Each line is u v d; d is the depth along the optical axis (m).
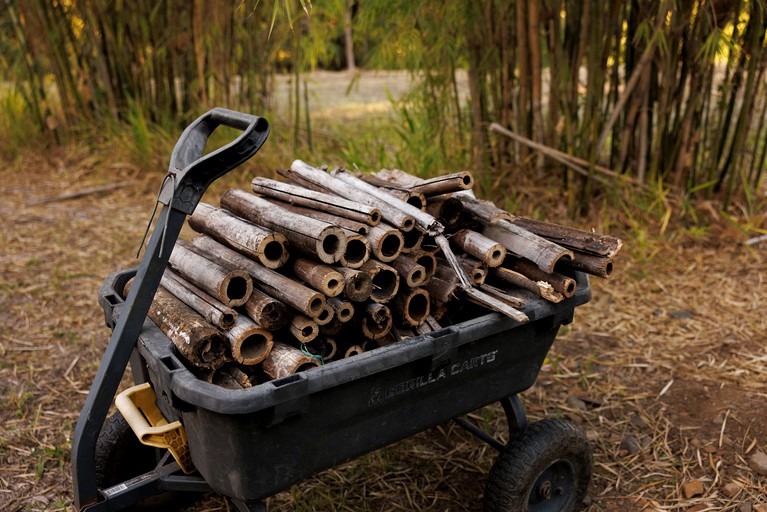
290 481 1.81
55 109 6.90
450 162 5.05
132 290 1.81
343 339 2.09
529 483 2.22
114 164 6.43
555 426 2.26
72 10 6.37
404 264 2.06
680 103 4.69
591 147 4.62
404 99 5.39
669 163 4.87
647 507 2.57
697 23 4.27
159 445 1.90
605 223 4.65
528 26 4.58
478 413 3.09
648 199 4.82
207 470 1.79
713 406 3.10
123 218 5.55
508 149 5.10
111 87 6.65
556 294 2.14
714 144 4.80
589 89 4.50
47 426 3.01
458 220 2.31
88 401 1.85
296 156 6.00
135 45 6.36
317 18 5.75
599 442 2.93
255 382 1.94
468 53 4.85
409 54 4.98
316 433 1.80
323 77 11.95
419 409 2.02
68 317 3.97
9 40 6.82
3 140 7.00
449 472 2.76
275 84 6.85
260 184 2.40
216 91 6.25
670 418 3.05
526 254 2.21
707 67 4.48
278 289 1.92
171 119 6.69
